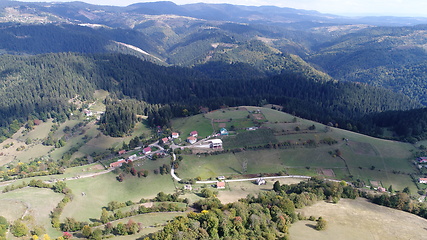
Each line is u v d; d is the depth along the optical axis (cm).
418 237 8975
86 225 9856
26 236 8994
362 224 9806
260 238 8575
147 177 15900
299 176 16812
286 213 10250
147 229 9988
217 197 13325
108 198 13812
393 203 11488
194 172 16850
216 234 8838
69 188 13412
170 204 11862
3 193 12231
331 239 8756
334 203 11788
